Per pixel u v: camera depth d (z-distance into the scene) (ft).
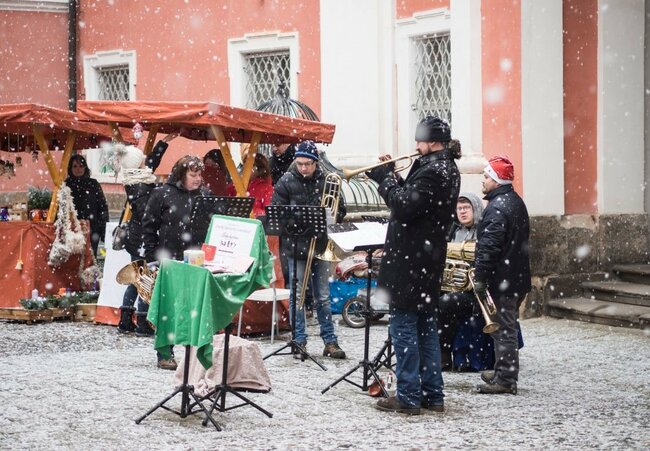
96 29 65.46
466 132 43.01
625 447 21.88
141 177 34.32
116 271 39.14
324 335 32.45
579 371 30.60
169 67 60.85
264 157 40.50
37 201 43.57
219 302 23.04
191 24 59.41
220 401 25.40
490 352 30.27
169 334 23.80
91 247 44.91
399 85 48.16
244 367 26.91
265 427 23.49
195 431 23.06
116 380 28.45
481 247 26.78
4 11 66.74
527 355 33.27
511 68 41.68
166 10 60.85
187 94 59.82
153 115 36.17
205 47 58.65
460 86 43.19
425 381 25.13
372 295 38.75
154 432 22.93
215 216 24.85
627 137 44.50
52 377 28.84
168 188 31.09
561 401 26.43
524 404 26.07
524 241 27.25
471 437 22.66
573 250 42.78
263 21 55.36
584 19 43.78
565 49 43.45
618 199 44.29
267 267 24.26
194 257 23.65
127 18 63.26
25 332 37.45
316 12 52.70
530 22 41.63
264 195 40.06
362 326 38.91
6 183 67.05
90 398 26.22
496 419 24.41
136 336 36.42
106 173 64.54
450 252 29.81
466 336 30.25
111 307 39.14
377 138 48.42
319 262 32.32
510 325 27.27
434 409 25.12
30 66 67.00
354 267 34.81
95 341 35.42
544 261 41.88
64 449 21.49
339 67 49.73
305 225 29.99
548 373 30.30
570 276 42.50
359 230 26.86
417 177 24.22
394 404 24.98
